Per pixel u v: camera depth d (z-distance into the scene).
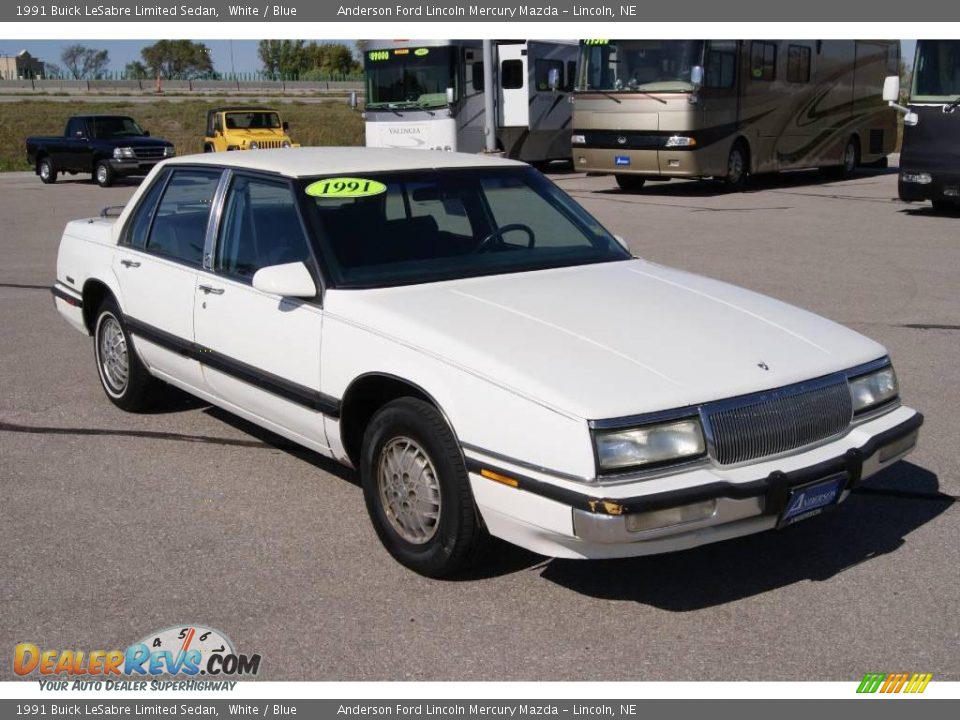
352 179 5.03
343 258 4.70
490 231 5.16
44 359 7.88
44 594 4.12
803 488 3.82
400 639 3.79
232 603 4.05
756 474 3.77
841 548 4.47
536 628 3.85
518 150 25.45
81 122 26.16
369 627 3.87
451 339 4.05
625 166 20.17
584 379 3.74
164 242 5.89
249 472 5.46
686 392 3.72
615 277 4.92
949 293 9.92
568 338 4.06
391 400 4.50
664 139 19.48
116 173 25.14
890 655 3.63
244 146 27.09
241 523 4.80
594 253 5.28
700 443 3.70
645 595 4.09
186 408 6.59
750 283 10.52
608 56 20.14
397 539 4.32
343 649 3.73
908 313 9.05
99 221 6.97
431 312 4.31
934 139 15.02
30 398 6.82
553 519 3.62
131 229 6.24
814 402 3.99
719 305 4.58
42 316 9.48
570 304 4.45
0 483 5.31
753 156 21.20
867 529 4.66
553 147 26.72
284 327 4.78
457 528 4.00
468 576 4.24
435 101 22.83
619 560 4.39
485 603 4.04
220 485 5.28
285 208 4.95
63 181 28.02
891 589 4.09
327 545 4.56
